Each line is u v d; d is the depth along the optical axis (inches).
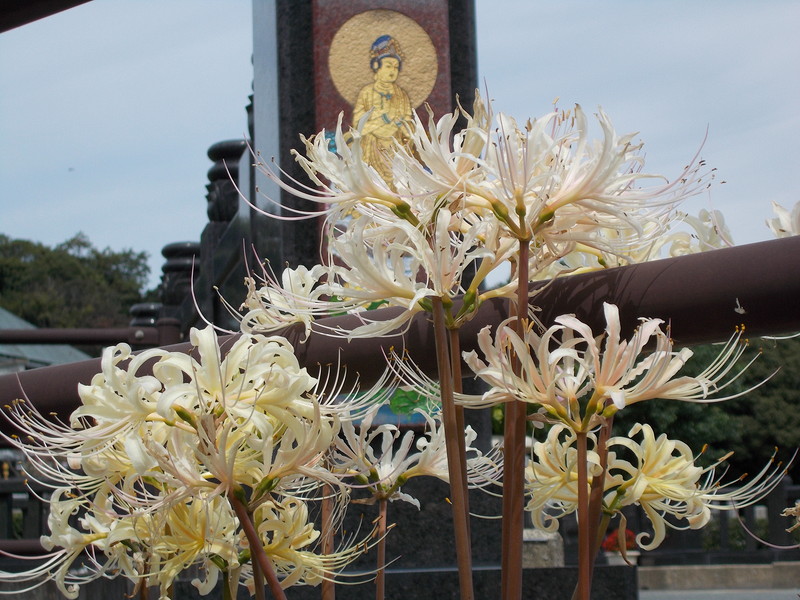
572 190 46.4
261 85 204.4
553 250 48.3
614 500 51.9
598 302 46.1
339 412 48.0
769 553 523.8
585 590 41.2
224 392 42.2
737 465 780.0
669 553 530.9
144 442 44.5
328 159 51.8
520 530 42.4
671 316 44.3
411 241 49.1
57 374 62.1
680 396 42.8
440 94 187.0
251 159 221.0
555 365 41.9
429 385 50.6
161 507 44.4
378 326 47.9
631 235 54.3
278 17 188.2
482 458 61.7
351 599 151.2
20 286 1905.8
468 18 190.4
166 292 363.6
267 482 43.0
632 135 48.9
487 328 42.9
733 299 42.8
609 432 49.0
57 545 55.9
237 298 243.3
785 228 56.4
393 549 159.6
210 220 308.3
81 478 51.1
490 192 46.1
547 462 52.8
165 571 48.7
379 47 186.5
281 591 42.3
